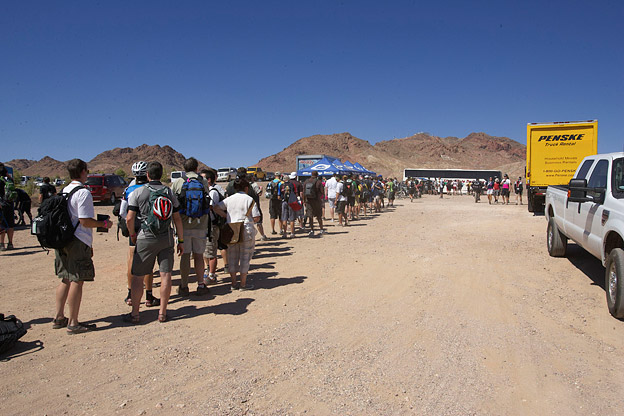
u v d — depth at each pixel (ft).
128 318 16.06
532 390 10.88
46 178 29.68
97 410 9.96
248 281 22.35
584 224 20.52
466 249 31.12
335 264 26.35
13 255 31.14
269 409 10.00
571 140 50.11
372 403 10.26
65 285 15.38
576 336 14.44
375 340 14.24
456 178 191.93
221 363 12.52
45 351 13.42
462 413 9.82
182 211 18.85
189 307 18.06
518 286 20.81
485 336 14.51
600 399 10.43
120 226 18.99
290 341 14.20
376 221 53.31
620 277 15.51
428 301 18.53
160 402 10.30
